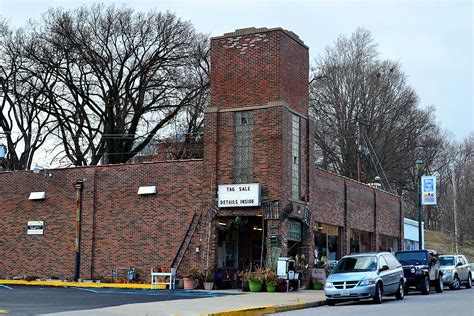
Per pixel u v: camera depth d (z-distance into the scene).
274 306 21.33
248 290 28.39
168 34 53.03
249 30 30.72
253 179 29.77
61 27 50.12
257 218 31.33
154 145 55.19
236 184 29.80
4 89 51.91
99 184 33.53
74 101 53.34
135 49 52.56
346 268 25.02
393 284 25.53
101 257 32.84
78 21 50.75
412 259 31.48
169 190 31.81
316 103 61.53
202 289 29.36
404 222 48.91
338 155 60.94
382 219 43.50
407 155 62.44
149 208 32.12
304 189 31.69
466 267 37.59
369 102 60.16
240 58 30.75
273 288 27.94
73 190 34.09
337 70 61.12
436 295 29.39
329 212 35.03
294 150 31.02
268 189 29.34
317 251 33.47
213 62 31.28
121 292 26.89
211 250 30.06
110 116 52.28
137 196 32.53
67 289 28.70
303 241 31.55
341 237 36.97
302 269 30.20
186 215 31.20
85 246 33.28
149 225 32.00
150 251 31.77
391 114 60.69
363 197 40.47
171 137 54.53
